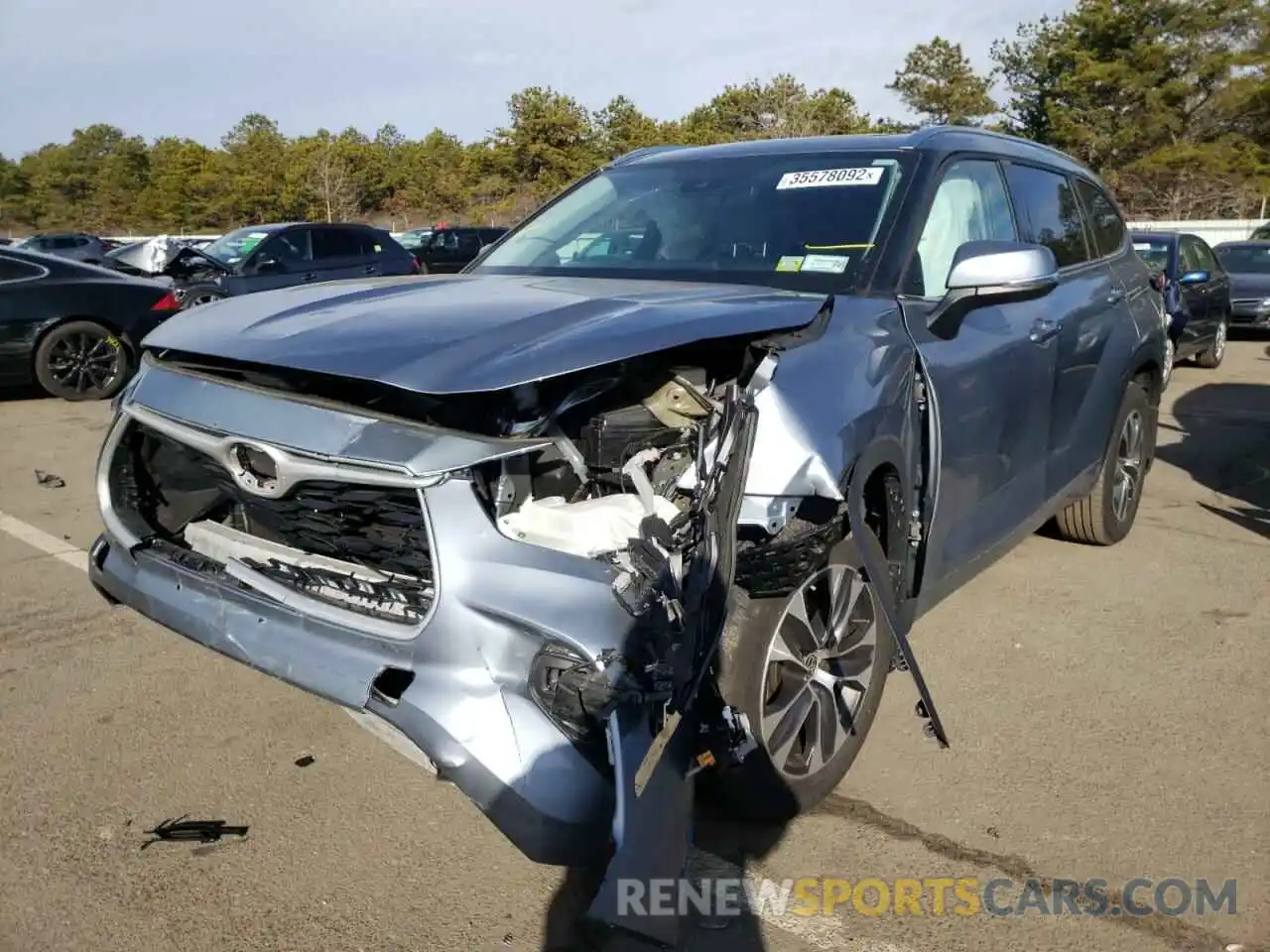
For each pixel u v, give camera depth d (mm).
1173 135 45438
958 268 3363
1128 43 46969
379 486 2402
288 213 60938
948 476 3494
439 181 57469
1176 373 12578
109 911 2717
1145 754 3488
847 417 2830
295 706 3799
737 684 2717
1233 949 2592
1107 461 5234
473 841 3033
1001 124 52594
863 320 3172
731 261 3666
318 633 2547
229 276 13734
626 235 4000
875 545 2994
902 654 2963
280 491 2523
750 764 2828
